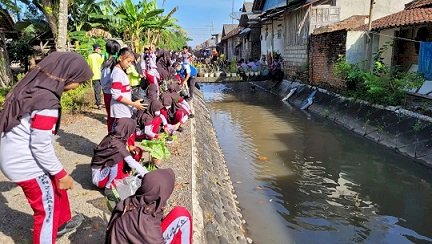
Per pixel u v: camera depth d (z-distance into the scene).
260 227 6.10
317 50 17.08
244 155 10.02
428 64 10.94
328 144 10.86
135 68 8.05
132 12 16.77
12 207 4.34
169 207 4.53
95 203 4.55
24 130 2.85
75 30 16.06
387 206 6.86
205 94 22.97
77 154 6.37
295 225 6.19
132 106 5.84
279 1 25.84
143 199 2.92
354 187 7.74
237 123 14.06
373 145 10.49
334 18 17.81
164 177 2.93
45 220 3.15
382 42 13.80
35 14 17.33
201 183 5.86
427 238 5.75
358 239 5.75
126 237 2.90
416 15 11.96
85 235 3.86
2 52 13.66
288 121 14.13
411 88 10.74
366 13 18.38
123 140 4.84
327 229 6.06
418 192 7.43
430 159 8.37
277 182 8.07
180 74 12.96
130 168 4.80
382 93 11.41
